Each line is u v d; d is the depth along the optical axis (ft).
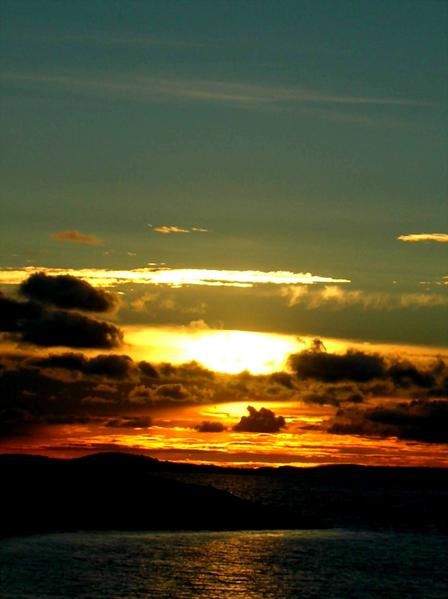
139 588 303.48
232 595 303.27
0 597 280.51
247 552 386.93
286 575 340.18
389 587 323.98
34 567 326.65
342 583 328.90
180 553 374.02
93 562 342.03
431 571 355.97
